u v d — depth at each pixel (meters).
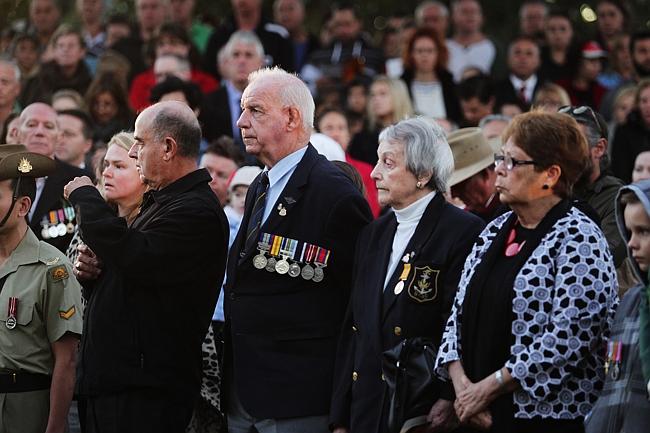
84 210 20.72
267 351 21.23
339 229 21.30
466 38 46.12
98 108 36.44
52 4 47.16
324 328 21.27
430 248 20.33
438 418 19.44
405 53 40.16
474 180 24.38
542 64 42.47
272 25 44.78
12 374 21.80
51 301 21.95
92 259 21.53
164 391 21.08
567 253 18.55
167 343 21.11
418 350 19.69
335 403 20.67
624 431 17.17
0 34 48.91
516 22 54.56
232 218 26.50
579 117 22.98
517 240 19.22
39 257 22.14
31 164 22.16
